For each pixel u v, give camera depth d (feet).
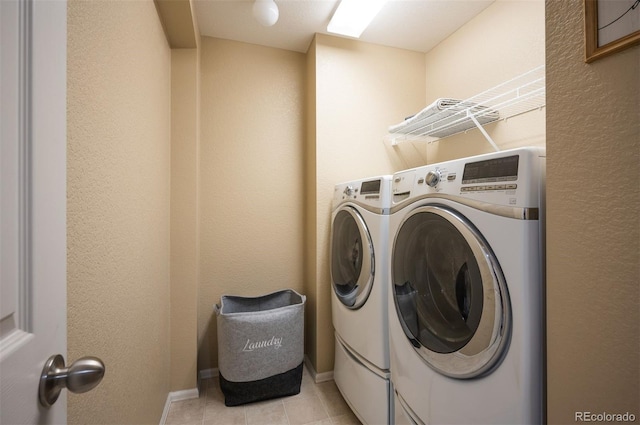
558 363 2.05
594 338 1.84
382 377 4.21
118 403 2.80
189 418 5.06
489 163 2.68
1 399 1.02
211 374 6.44
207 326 6.48
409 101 7.16
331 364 6.33
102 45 2.46
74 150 2.02
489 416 2.56
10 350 1.07
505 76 5.30
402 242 3.78
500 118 5.37
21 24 1.18
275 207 6.98
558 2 2.06
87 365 1.36
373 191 4.57
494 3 5.53
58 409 1.40
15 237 1.13
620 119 1.71
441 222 3.14
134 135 3.32
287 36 6.56
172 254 5.58
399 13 5.87
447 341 3.05
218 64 6.59
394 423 4.07
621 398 1.71
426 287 3.47
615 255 1.73
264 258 6.89
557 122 2.06
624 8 1.67
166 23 4.96
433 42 6.88
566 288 2.00
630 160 1.66
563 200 2.02
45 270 1.30
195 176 5.72
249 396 5.37
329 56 6.50
